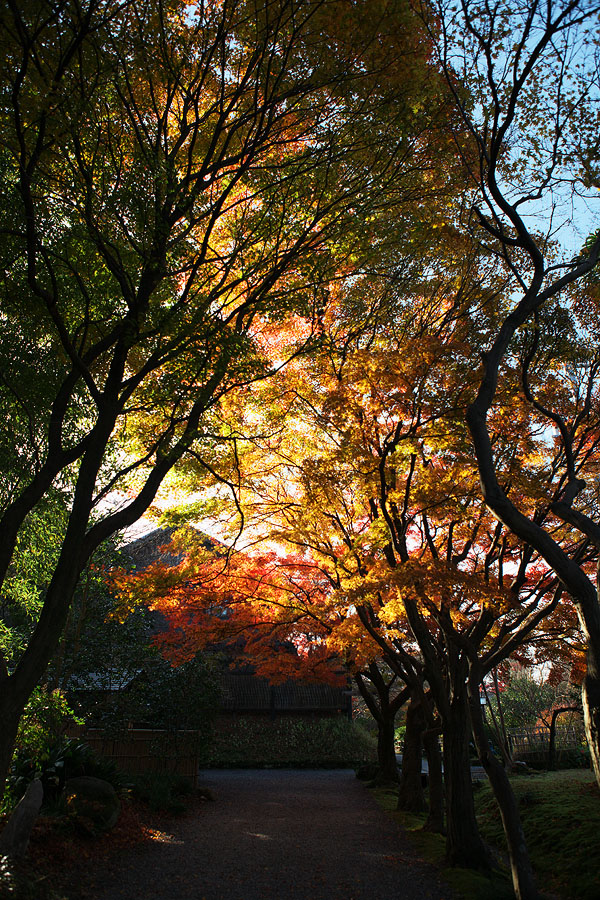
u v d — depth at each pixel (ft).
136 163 24.86
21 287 27.04
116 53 23.44
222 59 26.02
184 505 41.06
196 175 26.78
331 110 26.86
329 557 41.45
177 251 25.52
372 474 32.86
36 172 25.13
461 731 35.37
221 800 54.60
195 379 25.70
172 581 42.60
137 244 25.21
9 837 26.48
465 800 34.01
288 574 53.67
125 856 32.73
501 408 32.45
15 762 36.60
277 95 26.25
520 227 25.29
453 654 36.17
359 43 24.25
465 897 27.63
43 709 33.40
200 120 26.96
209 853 34.91
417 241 30.17
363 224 28.32
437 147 28.63
